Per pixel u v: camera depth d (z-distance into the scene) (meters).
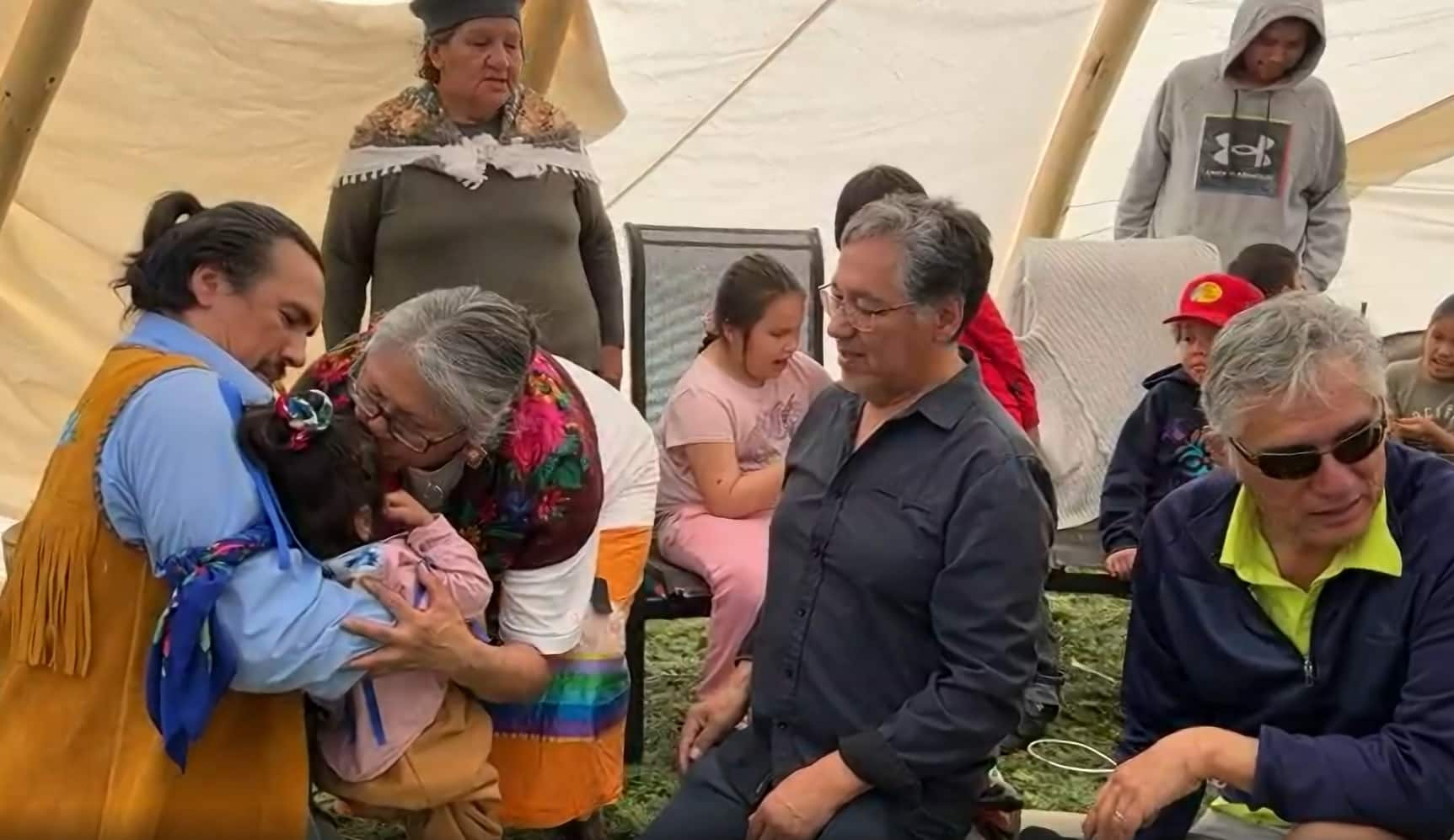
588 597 2.29
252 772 1.98
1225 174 4.68
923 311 1.98
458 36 3.25
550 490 2.19
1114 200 6.28
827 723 2.08
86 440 1.92
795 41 4.92
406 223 3.30
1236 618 2.00
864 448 2.08
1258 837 2.12
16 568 1.97
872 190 3.04
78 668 1.92
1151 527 2.10
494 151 3.34
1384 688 1.90
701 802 2.21
